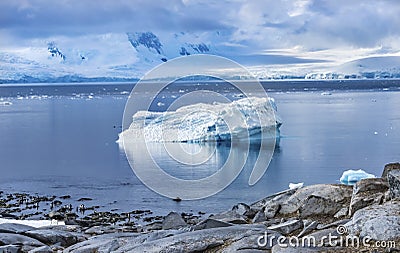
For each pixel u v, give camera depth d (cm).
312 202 964
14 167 3306
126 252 688
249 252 639
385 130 4841
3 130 5634
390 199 841
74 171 3088
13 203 2248
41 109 8669
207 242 679
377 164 3169
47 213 2016
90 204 2197
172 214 1295
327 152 3578
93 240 799
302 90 15062
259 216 980
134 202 2178
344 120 5862
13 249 812
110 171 3000
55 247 844
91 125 5972
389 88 16000
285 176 2716
